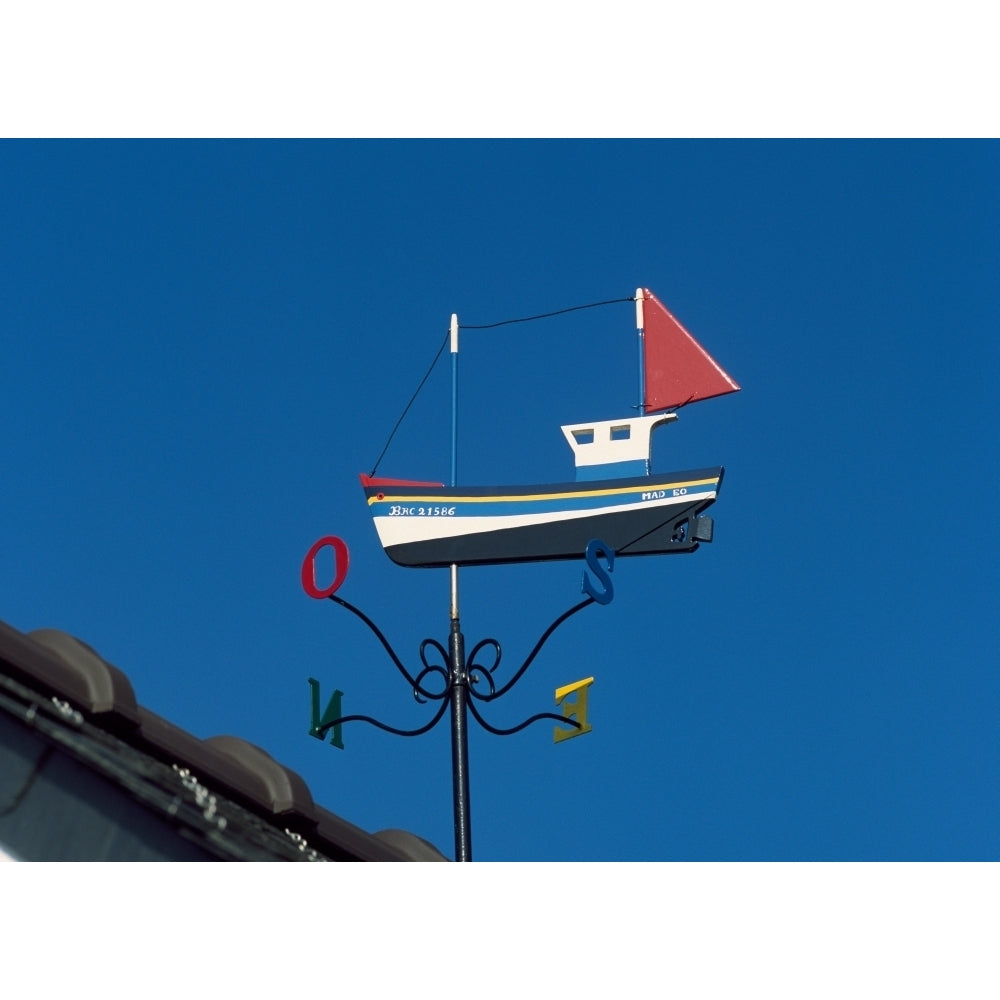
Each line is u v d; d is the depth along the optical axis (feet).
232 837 7.68
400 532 9.79
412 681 9.22
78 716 7.36
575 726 9.62
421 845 8.71
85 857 7.40
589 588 9.35
